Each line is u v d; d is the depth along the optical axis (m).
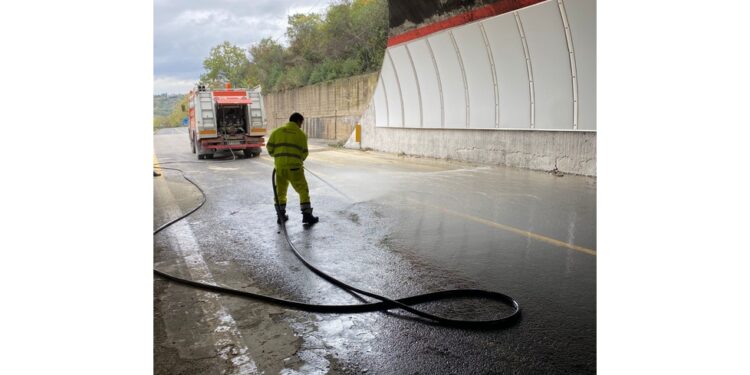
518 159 13.35
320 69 32.59
